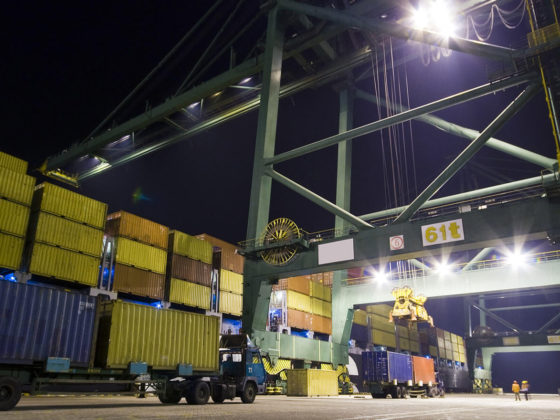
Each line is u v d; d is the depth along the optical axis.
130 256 32.91
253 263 36.97
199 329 19.52
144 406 16.00
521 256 42.34
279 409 16.14
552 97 27.08
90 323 15.73
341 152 52.59
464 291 43.84
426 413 15.26
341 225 48.97
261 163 39.41
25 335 13.91
